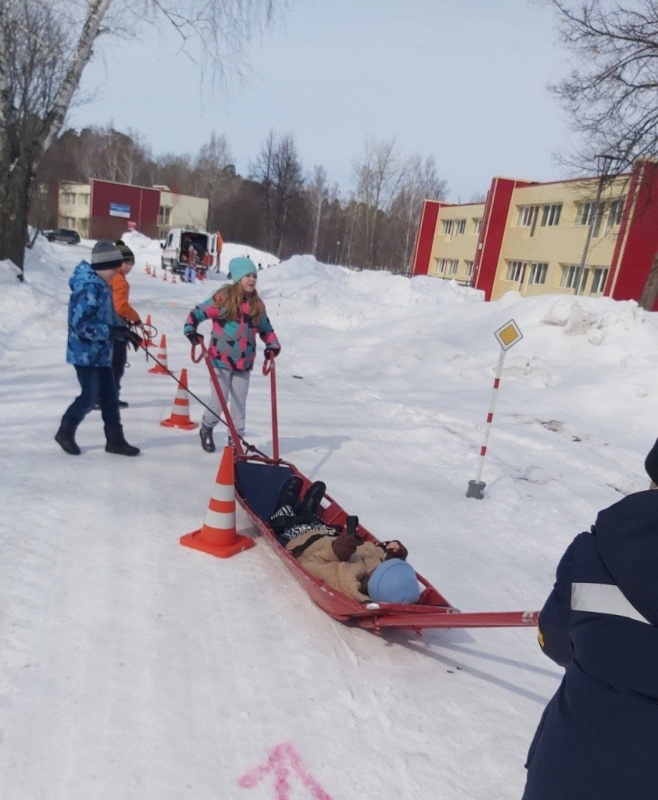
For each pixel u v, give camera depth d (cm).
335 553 371
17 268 1407
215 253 3950
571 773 160
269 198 6500
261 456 545
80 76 1473
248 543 452
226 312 600
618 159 1989
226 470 438
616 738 154
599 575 165
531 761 177
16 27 1487
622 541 161
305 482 491
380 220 6125
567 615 170
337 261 6562
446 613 323
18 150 1431
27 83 1834
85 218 7169
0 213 1414
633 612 157
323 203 6862
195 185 8100
